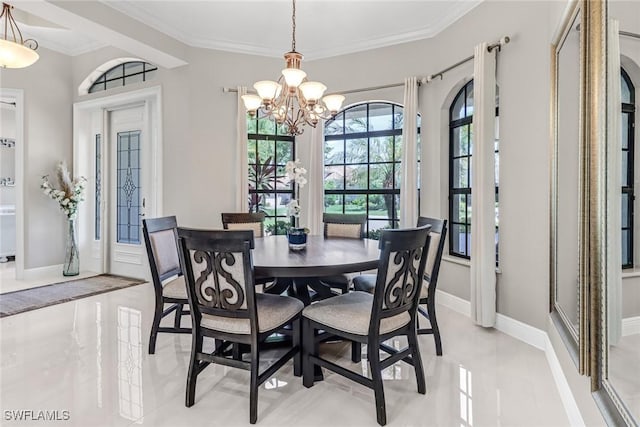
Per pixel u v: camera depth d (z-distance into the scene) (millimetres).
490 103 2977
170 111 4270
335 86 4387
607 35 1306
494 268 2994
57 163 4941
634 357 1095
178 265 2902
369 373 2316
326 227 3764
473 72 3197
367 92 4246
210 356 1956
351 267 2143
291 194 4816
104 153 4977
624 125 1164
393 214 4375
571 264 1944
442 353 2574
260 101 2893
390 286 1889
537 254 2670
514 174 2859
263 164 4703
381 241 1830
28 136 4672
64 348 2617
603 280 1314
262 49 4363
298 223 4598
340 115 4648
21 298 3850
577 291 1827
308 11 3486
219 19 3648
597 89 1385
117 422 1782
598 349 1348
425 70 3869
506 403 1969
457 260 3514
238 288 1852
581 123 1555
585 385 1628
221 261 1856
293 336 2277
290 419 1827
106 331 2947
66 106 5020
